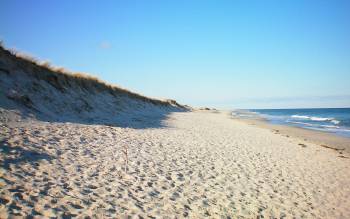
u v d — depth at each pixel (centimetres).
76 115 1434
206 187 745
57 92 1503
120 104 2378
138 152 959
